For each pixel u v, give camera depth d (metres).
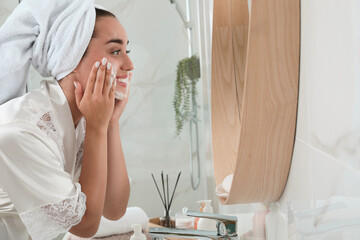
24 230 0.94
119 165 1.09
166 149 2.24
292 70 0.71
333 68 0.54
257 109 0.74
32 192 0.79
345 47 0.49
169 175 2.24
